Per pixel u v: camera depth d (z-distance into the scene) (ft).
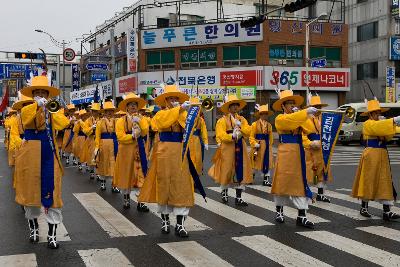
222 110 31.32
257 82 111.86
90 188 38.78
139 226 24.93
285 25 113.91
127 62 130.21
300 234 23.09
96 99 52.42
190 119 23.11
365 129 26.84
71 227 24.70
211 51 117.91
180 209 22.89
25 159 20.48
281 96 26.02
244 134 30.99
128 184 29.25
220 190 37.17
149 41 123.03
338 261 18.78
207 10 136.36
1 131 169.37
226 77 114.32
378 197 26.23
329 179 32.24
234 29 114.32
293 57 115.14
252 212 28.50
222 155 30.94
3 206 31.07
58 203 20.61
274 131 113.50
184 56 120.37
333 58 118.11
